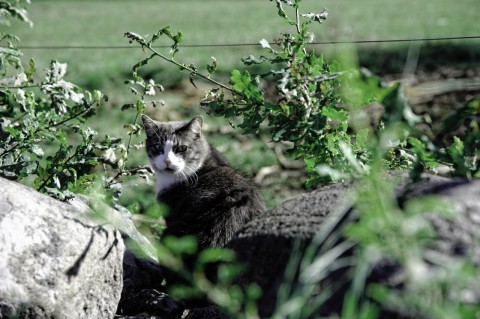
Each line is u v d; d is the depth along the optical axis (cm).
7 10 457
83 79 1360
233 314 270
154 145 547
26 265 307
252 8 3031
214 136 923
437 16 2122
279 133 397
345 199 291
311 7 2591
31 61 461
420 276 213
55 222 327
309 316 252
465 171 313
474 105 309
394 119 279
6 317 293
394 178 313
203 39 1947
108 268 345
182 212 468
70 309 319
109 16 2972
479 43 1402
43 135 431
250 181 483
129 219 483
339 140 378
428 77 1147
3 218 313
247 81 408
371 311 223
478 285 236
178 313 377
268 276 278
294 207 301
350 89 320
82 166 432
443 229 252
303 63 405
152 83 454
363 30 1869
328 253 247
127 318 356
